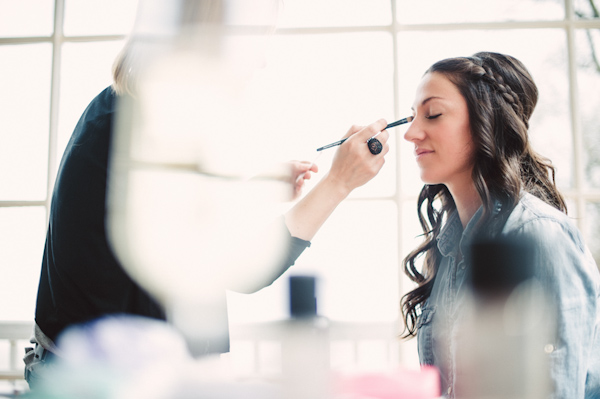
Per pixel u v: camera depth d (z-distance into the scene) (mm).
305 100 2262
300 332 686
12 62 2408
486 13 2301
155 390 639
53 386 722
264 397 607
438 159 1020
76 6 2387
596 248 2213
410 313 1236
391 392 701
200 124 827
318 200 980
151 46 838
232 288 948
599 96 2303
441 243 1097
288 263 957
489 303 822
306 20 2305
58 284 819
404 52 2273
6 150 2396
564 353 773
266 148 2166
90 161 797
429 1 2301
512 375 781
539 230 839
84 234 790
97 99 890
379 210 2248
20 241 2357
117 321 793
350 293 2256
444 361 996
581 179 2221
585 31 2301
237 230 886
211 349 851
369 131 993
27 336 2318
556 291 793
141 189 791
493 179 967
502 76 1041
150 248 793
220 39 867
